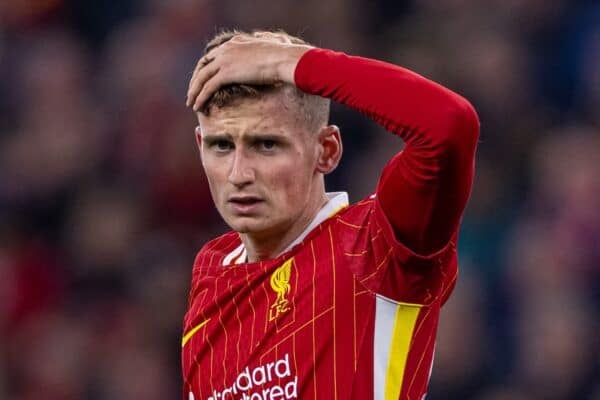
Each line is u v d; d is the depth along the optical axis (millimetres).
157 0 46062
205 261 17359
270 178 15680
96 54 45969
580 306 35438
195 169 40062
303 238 16172
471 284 35719
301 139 15805
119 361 37750
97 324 38969
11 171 42750
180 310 38250
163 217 40000
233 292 16297
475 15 42281
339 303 15609
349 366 15469
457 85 40125
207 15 43750
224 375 16141
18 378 39219
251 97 15539
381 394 15461
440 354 34375
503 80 40125
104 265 39938
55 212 41906
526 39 41812
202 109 15750
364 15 42531
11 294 40281
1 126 44656
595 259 36312
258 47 15523
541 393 34281
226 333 16281
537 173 38406
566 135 39438
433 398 34219
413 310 15570
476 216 37125
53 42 46594
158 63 43344
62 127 43281
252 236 16297
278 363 15695
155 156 41000
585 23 41969
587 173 37781
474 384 34344
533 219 37219
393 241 15211
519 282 35875
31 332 39656
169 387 37312
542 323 34906
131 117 42250
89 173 42156
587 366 34625
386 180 15297
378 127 38062
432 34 41750
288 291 15914
